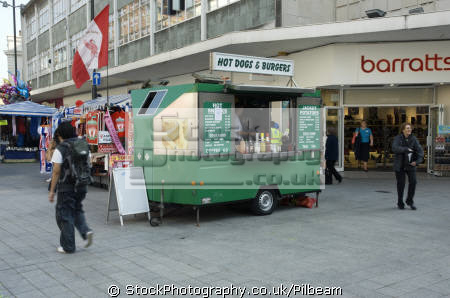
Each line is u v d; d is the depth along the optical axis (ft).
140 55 65.21
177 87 22.59
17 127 71.05
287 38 38.78
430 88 44.16
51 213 25.99
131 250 17.95
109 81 72.02
